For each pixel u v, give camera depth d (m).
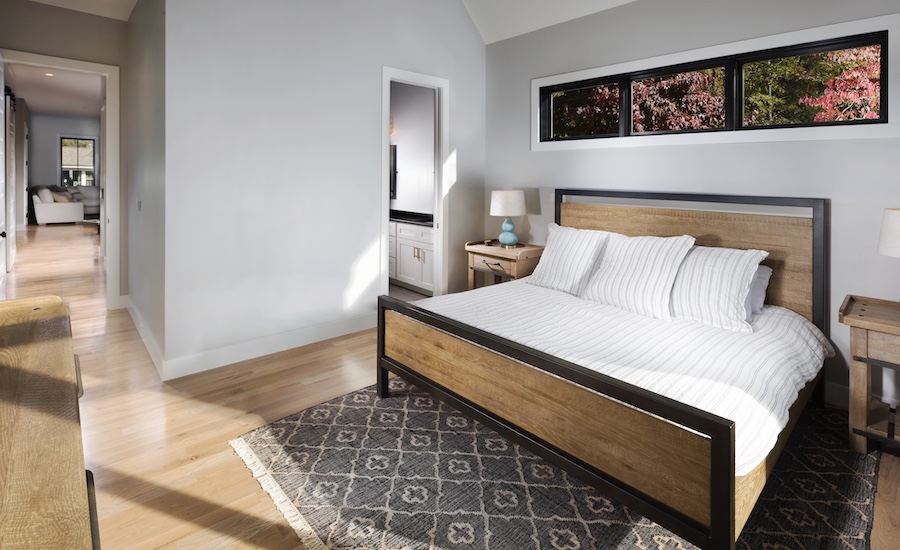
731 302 2.63
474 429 2.55
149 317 3.66
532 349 2.04
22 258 7.14
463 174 4.72
